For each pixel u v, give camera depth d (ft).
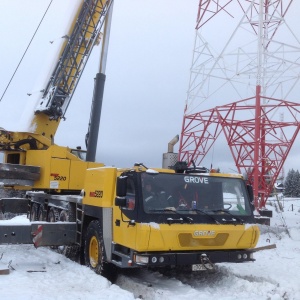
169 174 25.80
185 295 23.36
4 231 30.53
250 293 24.23
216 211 26.07
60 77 47.73
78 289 23.93
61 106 48.34
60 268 29.30
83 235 31.83
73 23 48.88
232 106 58.59
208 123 61.26
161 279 27.48
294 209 98.89
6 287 23.50
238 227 25.88
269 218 53.31
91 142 49.32
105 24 51.80
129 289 25.96
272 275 29.66
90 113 50.47
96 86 50.80
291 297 23.65
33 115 47.11
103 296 22.07
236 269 31.68
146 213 24.04
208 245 24.91
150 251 23.94
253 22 58.49
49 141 46.70
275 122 57.82
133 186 24.97
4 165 41.60
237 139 58.80
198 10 62.75
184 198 25.59
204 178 26.68
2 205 48.83
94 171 30.37
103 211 27.91
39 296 21.58
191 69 63.00
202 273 29.30
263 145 58.80
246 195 27.48
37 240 31.35
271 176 59.57
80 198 33.30
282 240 47.62
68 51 48.44
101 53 51.47
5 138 45.39
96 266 28.40
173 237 23.93
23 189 45.16
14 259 31.45
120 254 25.57
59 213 38.73
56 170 43.09
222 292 24.73
